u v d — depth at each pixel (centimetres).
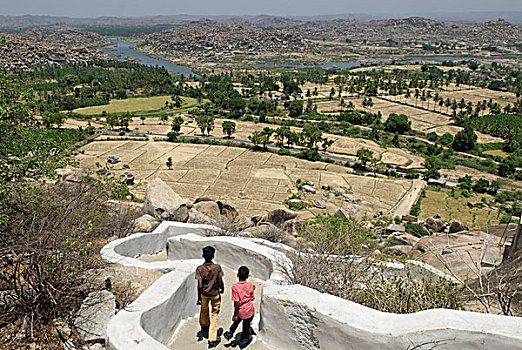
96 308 700
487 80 17750
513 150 8919
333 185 6206
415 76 17825
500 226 1409
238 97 12612
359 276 782
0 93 896
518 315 696
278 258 862
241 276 689
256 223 2033
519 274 808
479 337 515
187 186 5934
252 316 665
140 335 563
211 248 709
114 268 841
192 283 766
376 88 15100
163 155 7444
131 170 6575
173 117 10969
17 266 712
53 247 708
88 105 12075
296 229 1905
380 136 9769
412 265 995
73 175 1672
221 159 7362
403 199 5738
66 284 744
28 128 961
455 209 5384
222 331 709
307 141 8762
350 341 566
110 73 16675
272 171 6788
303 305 610
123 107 12069
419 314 565
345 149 8481
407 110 12556
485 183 6431
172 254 1041
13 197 866
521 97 14500
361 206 5331
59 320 679
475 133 9906
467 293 808
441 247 1274
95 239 1023
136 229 1298
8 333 646
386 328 547
